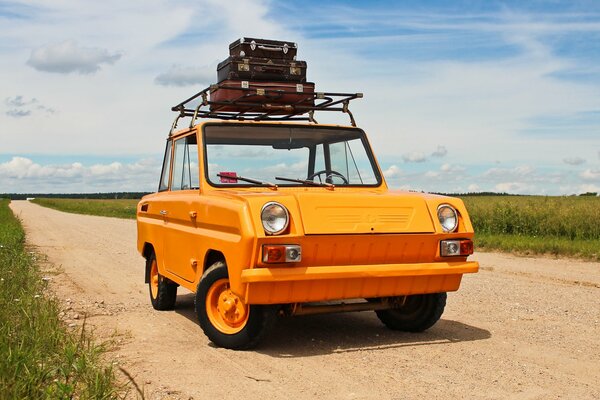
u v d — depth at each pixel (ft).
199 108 22.79
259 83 23.07
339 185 22.09
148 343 20.01
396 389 15.25
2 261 34.50
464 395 14.82
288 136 22.33
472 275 36.04
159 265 24.91
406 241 18.69
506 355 18.47
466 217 19.84
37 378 14.47
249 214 17.28
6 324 18.85
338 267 17.92
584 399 14.60
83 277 36.27
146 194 28.76
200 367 17.11
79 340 18.85
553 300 27.71
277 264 17.21
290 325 22.81
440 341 20.27
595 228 56.49
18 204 293.64
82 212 161.07
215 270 19.10
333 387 15.40
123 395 14.51
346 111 23.75
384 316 22.22
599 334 21.18
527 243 49.83
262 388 15.31
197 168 21.56
